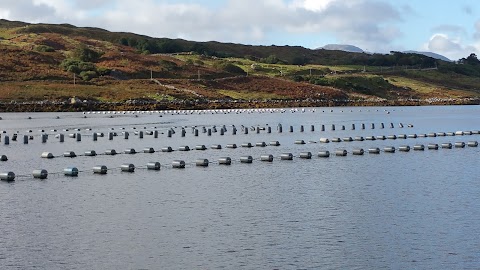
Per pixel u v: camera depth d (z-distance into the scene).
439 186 52.09
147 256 33.12
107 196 47.34
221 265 31.80
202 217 40.78
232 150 77.69
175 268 31.39
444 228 38.25
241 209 43.06
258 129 104.94
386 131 110.25
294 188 50.88
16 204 44.56
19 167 62.12
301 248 34.41
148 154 73.00
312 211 42.59
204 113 165.75
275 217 40.81
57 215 41.31
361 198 46.91
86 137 93.75
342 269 31.31
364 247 34.56
